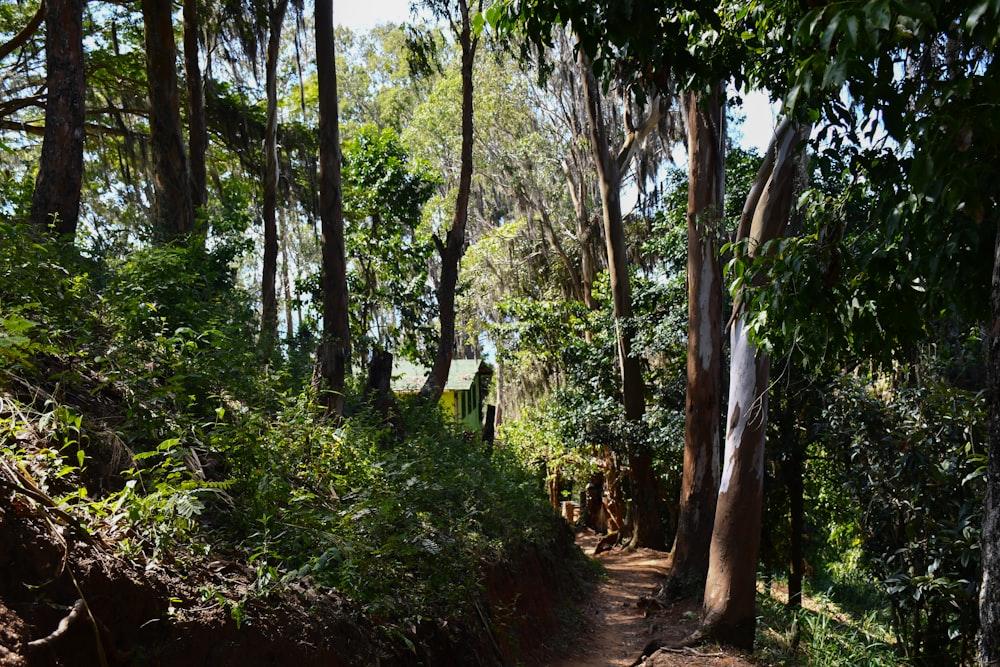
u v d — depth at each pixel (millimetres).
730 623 10516
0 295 5906
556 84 28125
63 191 8812
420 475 8602
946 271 5027
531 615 10523
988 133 4199
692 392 14914
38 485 4105
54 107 8836
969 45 4602
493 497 11734
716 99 13953
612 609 14562
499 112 30438
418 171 22797
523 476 16766
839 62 3857
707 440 14805
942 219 4855
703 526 14641
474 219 37875
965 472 9867
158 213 12883
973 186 4254
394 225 22391
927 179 4309
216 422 6465
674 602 14133
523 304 26547
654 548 21859
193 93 15938
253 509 5770
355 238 22078
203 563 4816
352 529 6301
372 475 7801
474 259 34906
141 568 4133
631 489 22797
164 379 6633
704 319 14758
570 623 12133
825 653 9961
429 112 31094
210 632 4188
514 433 27312
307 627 4941
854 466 11805
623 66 6297
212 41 18250
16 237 6297
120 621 3787
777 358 7438
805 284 5543
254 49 16812
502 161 31266
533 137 29641
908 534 10047
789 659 10102
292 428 7414
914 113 4430
